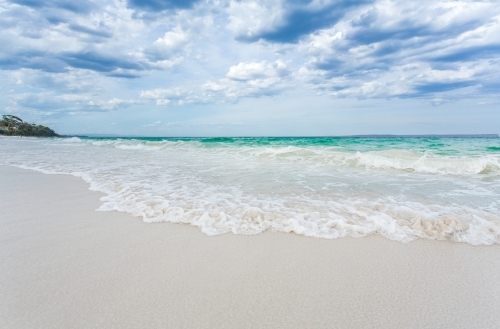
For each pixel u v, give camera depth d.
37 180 6.27
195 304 1.95
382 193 4.79
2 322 1.74
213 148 15.05
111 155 12.27
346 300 2.02
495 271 2.41
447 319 1.83
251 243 2.94
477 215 3.61
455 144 14.02
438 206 4.00
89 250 2.78
